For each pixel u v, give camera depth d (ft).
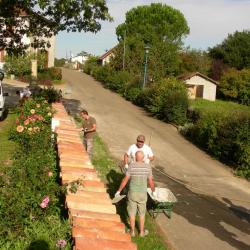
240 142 61.11
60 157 33.14
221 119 69.51
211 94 181.78
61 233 22.20
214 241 33.22
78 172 29.68
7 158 40.52
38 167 28.84
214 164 62.59
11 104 84.74
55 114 54.70
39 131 44.75
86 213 23.89
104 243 20.81
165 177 52.11
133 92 120.98
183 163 61.11
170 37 209.46
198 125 75.41
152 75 139.85
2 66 141.38
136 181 29.35
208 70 207.21
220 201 44.70
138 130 80.84
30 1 61.62
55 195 25.94
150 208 35.42
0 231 21.66
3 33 66.49
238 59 237.86
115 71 159.43
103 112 97.25
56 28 62.69
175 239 32.30
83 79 186.91
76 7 60.03
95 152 54.49
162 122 92.68
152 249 28.45
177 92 94.94
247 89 184.44
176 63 153.28
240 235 35.27
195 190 47.98
